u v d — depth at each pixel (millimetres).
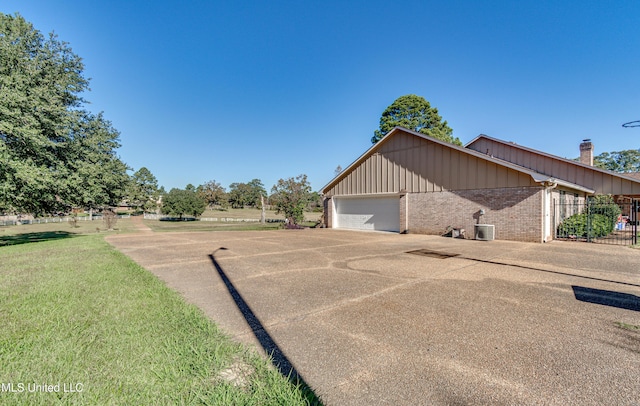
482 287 5508
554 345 3227
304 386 2436
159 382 2395
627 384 2521
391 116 32250
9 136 13625
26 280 5711
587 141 19609
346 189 19719
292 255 9148
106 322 3605
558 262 7934
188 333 3338
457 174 14500
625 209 20703
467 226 14117
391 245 11492
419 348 3146
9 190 13062
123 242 12680
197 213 46531
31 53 17453
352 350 3090
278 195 24797
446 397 2324
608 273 6648
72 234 20109
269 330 3584
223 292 5195
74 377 2436
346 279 6129
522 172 12516
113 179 22672
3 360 2680
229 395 2242
